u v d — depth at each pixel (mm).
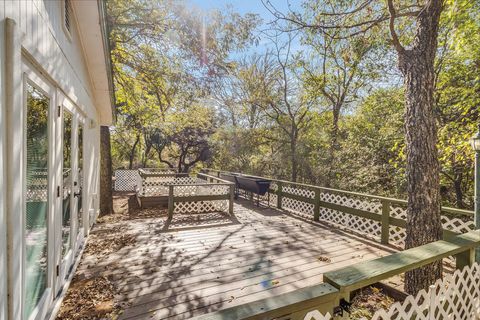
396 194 7523
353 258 3936
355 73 10031
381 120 9242
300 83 12766
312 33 3510
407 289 2764
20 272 1626
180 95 7246
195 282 3119
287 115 13320
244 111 14453
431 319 1546
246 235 5027
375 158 8359
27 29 1757
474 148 2578
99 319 2375
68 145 3178
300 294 1091
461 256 1969
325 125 12727
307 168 12055
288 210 7285
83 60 4129
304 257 3953
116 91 8156
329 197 5973
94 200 5609
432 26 2678
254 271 3451
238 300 2754
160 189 8070
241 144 14195
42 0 2084
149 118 9273
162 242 4531
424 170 2697
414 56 2756
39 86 2059
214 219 6281
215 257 3906
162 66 6828
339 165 10117
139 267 3504
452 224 4039
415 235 2723
